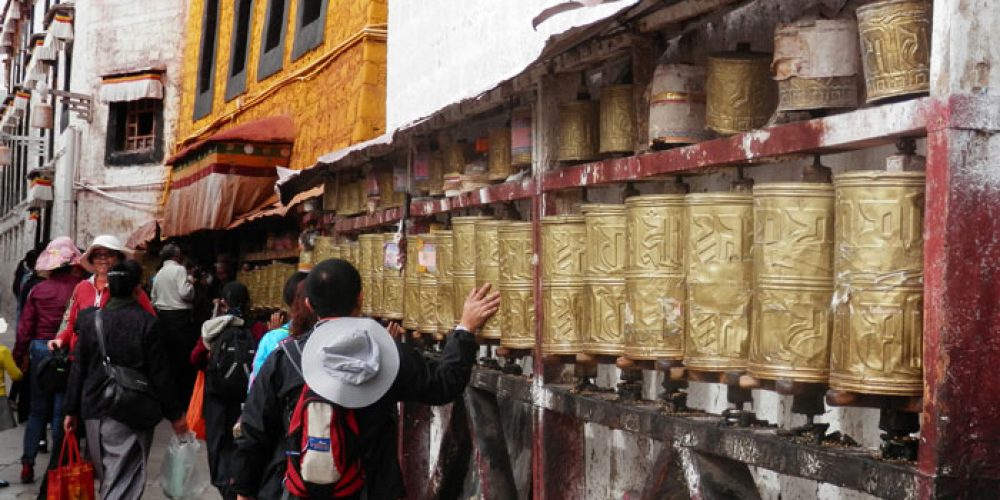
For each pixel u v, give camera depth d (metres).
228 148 12.24
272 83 13.34
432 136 6.54
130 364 6.08
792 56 3.13
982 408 2.53
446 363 3.81
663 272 3.57
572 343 4.39
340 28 10.70
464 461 5.92
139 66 22.59
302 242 9.16
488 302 3.93
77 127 23.80
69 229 23.42
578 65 4.61
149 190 22.45
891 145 3.18
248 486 3.72
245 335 6.95
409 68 6.90
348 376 3.48
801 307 2.91
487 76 5.31
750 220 3.23
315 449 3.46
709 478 3.43
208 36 17.59
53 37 27.45
